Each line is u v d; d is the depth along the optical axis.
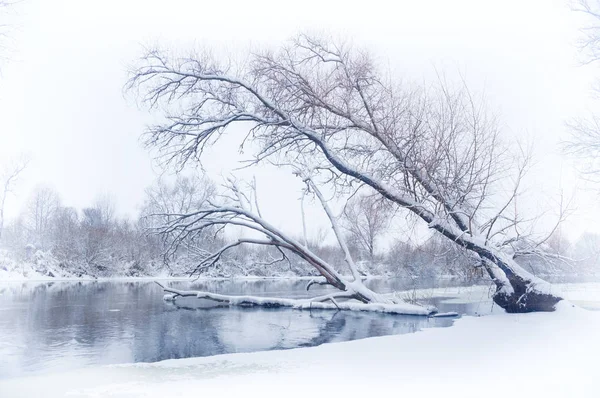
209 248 46.62
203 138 22.17
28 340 13.80
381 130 19.77
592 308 18.98
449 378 8.19
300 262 55.84
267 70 21.20
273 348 12.55
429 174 17.36
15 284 43.88
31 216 75.12
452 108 18.45
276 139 21.31
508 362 9.34
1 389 7.55
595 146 26.14
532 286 17.14
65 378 8.27
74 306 23.41
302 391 7.41
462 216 18.28
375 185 18.94
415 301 22.55
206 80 22.19
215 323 17.50
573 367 8.87
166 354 11.80
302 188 23.06
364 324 17.17
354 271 22.25
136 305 24.00
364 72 20.44
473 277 19.86
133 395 7.17
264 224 22.30
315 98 20.41
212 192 34.50
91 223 66.81
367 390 7.45
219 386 7.68
